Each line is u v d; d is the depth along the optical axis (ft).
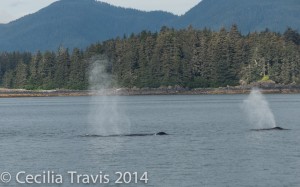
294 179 632.38
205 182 625.00
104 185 618.85
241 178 639.76
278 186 607.78
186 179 637.30
